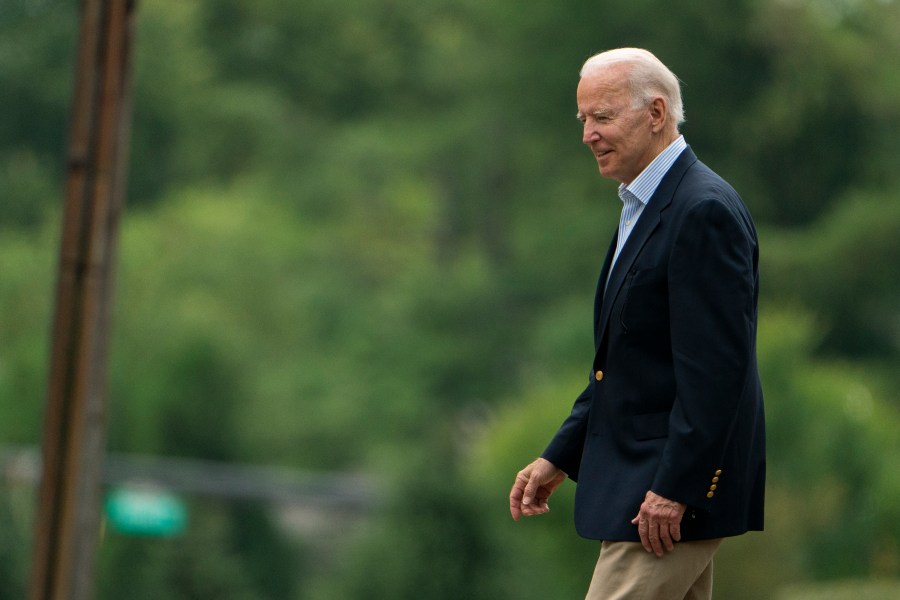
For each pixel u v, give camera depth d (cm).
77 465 2194
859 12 13750
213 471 7731
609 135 1266
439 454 5581
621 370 1264
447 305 14750
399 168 16500
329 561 7425
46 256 9900
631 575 1239
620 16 13650
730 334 1196
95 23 2212
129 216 15062
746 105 12938
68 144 2211
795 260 12238
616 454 1265
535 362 13500
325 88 17538
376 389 14188
